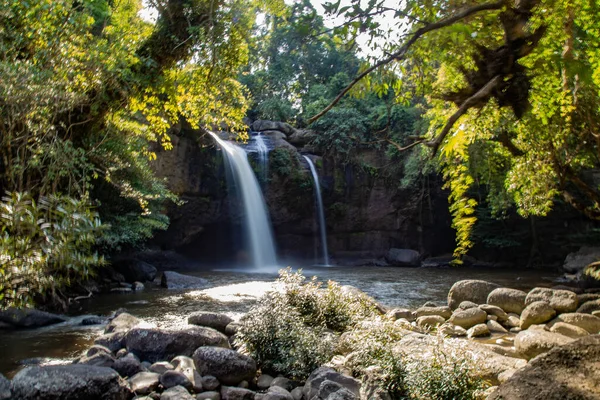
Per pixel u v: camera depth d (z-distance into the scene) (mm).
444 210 27328
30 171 5395
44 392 4312
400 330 6266
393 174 26766
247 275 20188
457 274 20828
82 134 7191
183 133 21891
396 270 23031
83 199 3754
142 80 6965
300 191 26000
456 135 1641
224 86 7695
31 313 9367
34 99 5250
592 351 2350
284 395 5016
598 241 21359
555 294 9227
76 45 6465
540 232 24516
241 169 24469
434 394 4176
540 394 2266
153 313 10766
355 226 27578
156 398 5105
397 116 25250
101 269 15438
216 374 5598
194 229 23516
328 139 26203
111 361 5859
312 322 7305
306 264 26547
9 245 3262
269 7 4078
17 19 5574
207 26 6703
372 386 4457
